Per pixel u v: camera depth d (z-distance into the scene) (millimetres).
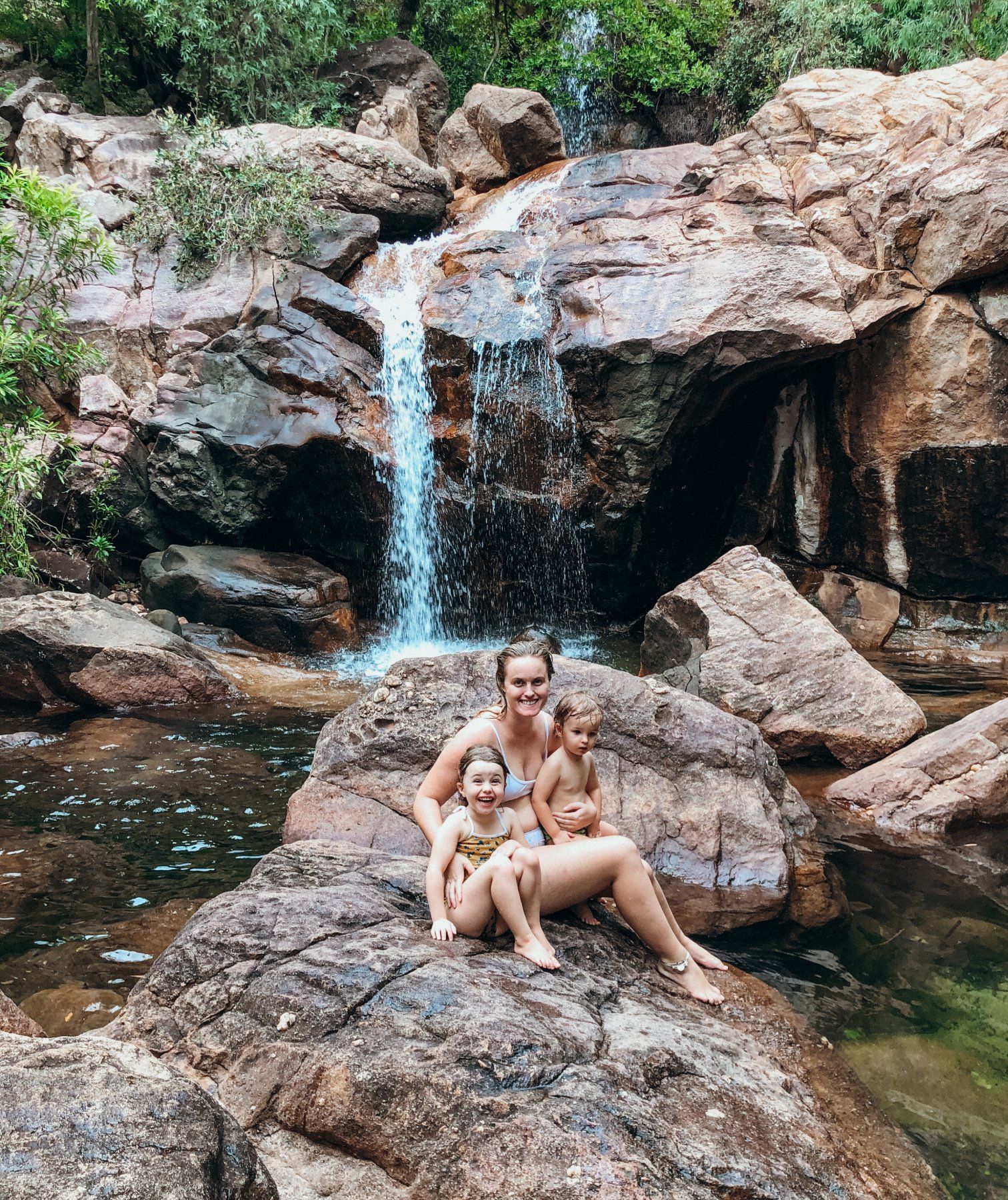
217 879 4773
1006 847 5281
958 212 10008
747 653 6820
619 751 5164
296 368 10883
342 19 15938
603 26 18266
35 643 7801
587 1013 2934
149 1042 2840
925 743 6109
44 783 6125
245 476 10555
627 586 11344
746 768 5129
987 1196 2539
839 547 11336
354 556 11297
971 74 11828
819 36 16625
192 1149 1741
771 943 4125
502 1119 2352
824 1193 2391
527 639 3602
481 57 18172
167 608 10078
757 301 10148
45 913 4383
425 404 11453
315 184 12633
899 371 10523
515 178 14594
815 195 11219
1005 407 10281
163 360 11586
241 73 15078
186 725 7434
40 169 13367
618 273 10961
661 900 3469
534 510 11062
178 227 12297
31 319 11125
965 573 10758
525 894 3252
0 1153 1637
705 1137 2463
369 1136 2434
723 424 10859
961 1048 3297
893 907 4512
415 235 13656
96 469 10562
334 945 3070
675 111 18703
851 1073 3115
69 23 16875
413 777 4980
